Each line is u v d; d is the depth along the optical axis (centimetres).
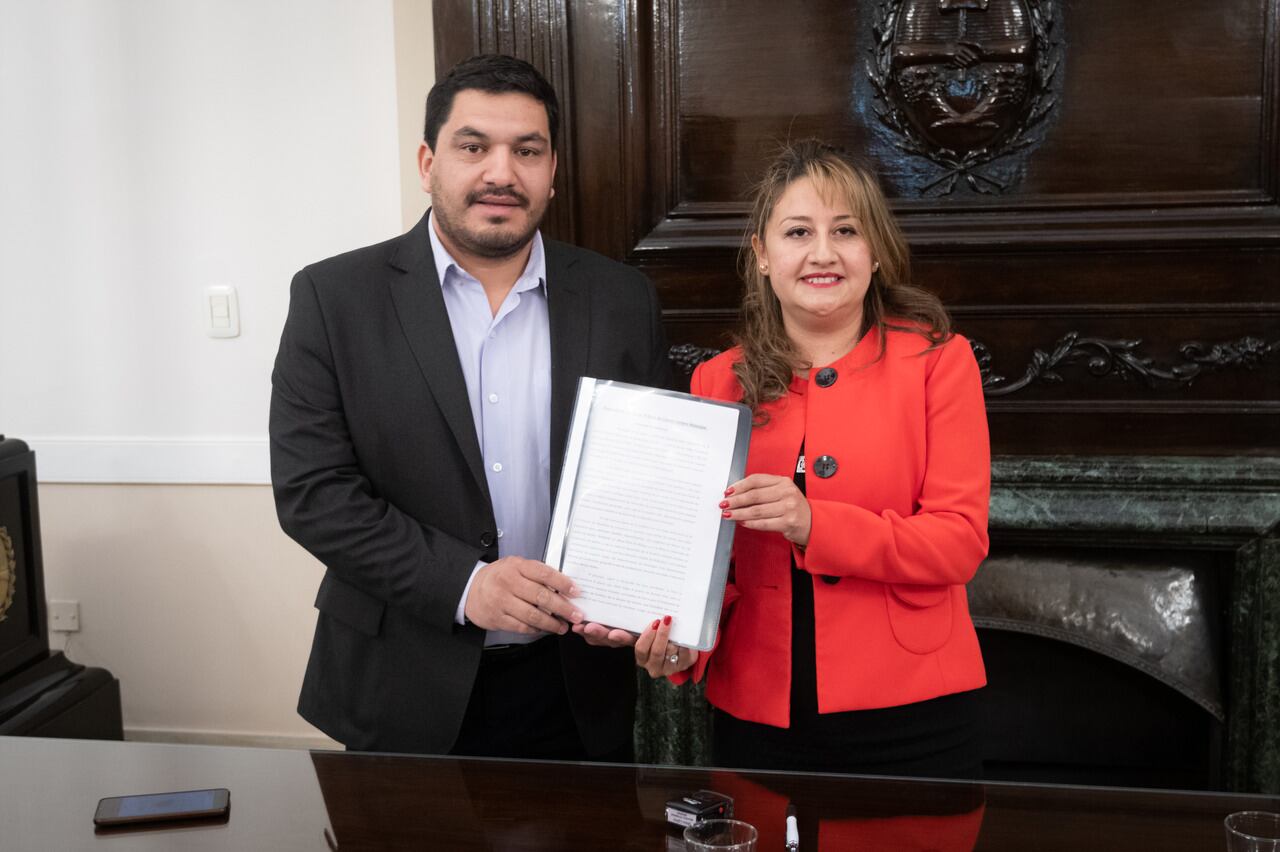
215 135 278
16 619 263
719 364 164
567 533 146
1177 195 225
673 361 244
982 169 230
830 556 143
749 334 162
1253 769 230
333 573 170
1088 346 233
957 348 154
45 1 279
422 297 164
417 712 161
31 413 295
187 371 289
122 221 285
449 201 157
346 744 166
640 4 233
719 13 233
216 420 290
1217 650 232
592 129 239
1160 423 233
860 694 148
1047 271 232
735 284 240
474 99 155
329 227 279
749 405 157
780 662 152
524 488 168
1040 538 233
